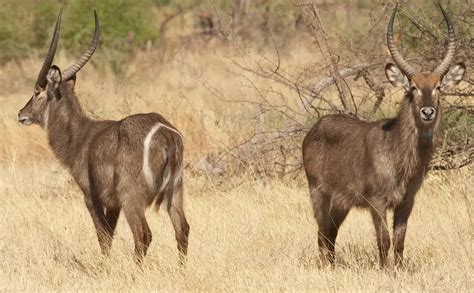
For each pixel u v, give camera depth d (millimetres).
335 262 23594
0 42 66812
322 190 24297
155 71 62000
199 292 21016
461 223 25672
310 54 49188
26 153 40125
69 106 25562
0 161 39906
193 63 62156
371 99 33688
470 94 29047
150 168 22781
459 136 30484
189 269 22125
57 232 26266
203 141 37531
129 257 23016
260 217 27703
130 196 22859
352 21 34750
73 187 33406
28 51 66500
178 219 23250
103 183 23688
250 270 22141
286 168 32469
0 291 21250
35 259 23844
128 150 22906
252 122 35781
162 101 43531
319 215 24359
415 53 31234
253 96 42688
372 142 22516
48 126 25719
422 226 26000
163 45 69812
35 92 25859
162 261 22844
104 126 25078
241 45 39094
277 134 32594
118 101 46219
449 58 22375
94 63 63406
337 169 23578
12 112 47719
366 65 31109
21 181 34312
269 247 24891
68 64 64438
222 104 44188
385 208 22438
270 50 56219
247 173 32312
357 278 21500
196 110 39562
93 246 25391
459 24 30609
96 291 21312
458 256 22828
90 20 66500
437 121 21922
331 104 30969
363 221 27656
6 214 28578
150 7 69625
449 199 28141
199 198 31031
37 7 68688
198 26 69812
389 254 24016
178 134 23391
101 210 24312
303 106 32344
